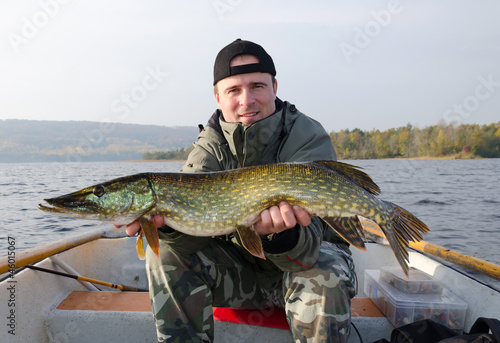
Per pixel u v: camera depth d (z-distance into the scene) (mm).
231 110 2510
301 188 2006
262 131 2354
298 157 2342
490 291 2467
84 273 3855
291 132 2439
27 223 11039
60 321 2621
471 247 8891
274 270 2369
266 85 2465
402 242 2113
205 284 2209
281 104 2713
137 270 4164
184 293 2129
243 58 2426
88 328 2602
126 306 2709
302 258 1988
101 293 3031
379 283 2764
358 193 2049
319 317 1958
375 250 4020
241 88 2447
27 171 49875
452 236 10094
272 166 2072
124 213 2096
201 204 2104
